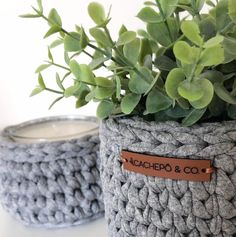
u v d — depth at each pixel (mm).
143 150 321
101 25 321
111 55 326
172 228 326
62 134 536
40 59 651
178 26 342
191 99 273
